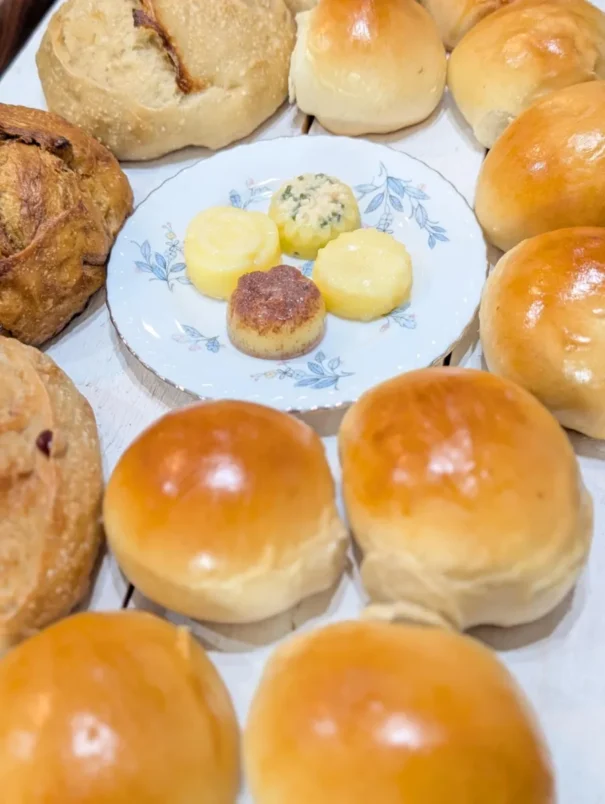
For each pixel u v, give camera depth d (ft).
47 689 0.62
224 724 0.66
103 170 1.10
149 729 0.60
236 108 1.20
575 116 1.00
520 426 0.73
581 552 0.73
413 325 0.99
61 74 1.18
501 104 1.14
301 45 1.21
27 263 0.92
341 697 0.60
